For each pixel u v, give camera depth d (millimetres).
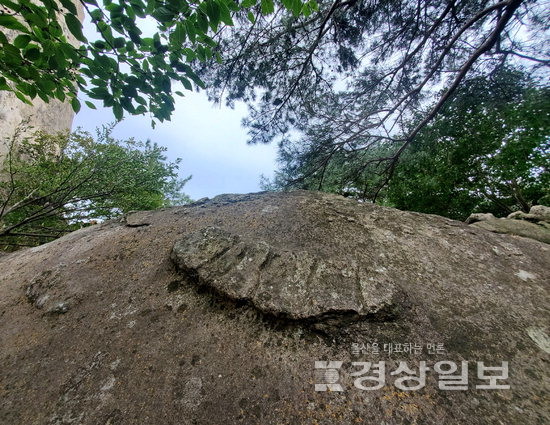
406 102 4352
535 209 2326
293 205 2170
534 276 1378
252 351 985
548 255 1586
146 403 843
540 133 4484
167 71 1524
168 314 1176
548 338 1008
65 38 1304
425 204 7691
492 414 760
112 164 4328
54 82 1539
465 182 7438
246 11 3494
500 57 3566
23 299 1392
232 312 1148
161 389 878
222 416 796
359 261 1460
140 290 1326
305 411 792
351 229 1788
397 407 786
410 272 1385
